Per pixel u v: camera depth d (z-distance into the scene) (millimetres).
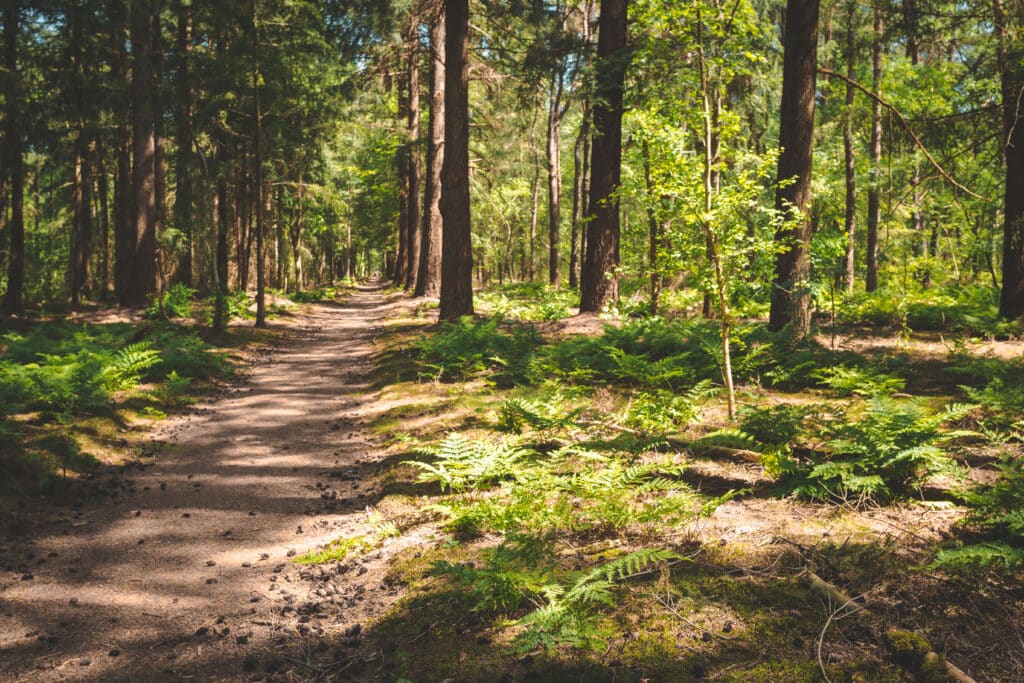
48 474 7234
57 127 23406
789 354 10789
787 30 11680
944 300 18281
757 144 24062
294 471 7938
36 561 5418
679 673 3240
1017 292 13734
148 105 21875
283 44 21531
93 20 20016
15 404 9031
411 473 7176
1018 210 13438
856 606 3600
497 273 57875
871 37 15508
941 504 4891
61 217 33344
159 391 11734
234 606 4668
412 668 3627
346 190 47438
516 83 26047
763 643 3408
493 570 4016
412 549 5262
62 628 4387
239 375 14648
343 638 4168
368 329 22844
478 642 3764
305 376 14766
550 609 3564
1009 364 9297
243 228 31828
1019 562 3539
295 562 5355
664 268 8422
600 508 4891
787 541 4434
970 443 6578
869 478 4891
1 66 20703
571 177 45031
